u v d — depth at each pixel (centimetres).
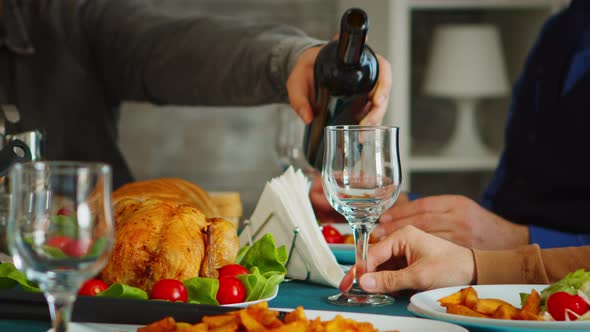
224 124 329
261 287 92
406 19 300
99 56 225
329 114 129
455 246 102
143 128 324
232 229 102
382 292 96
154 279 93
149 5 226
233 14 326
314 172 163
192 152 328
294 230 106
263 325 67
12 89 217
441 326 75
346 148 93
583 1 196
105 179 61
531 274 99
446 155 319
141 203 103
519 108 202
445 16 328
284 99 170
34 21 224
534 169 193
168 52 204
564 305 82
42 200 60
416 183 339
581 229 182
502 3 308
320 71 124
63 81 222
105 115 226
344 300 94
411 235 102
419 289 97
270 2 327
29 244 59
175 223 97
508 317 79
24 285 90
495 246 139
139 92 217
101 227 61
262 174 333
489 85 305
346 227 147
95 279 91
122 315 76
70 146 221
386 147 93
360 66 122
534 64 201
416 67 329
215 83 185
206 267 96
